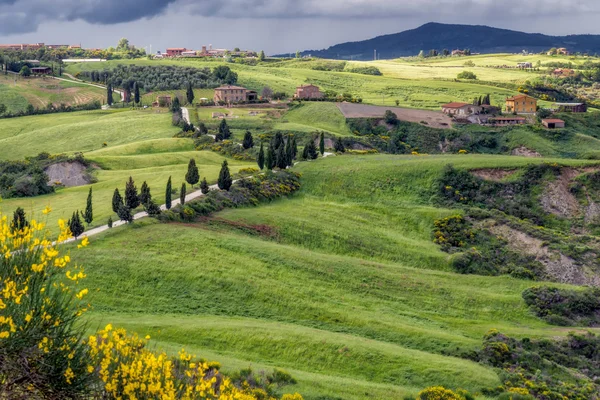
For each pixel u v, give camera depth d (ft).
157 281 293.43
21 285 73.77
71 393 77.20
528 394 221.87
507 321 324.19
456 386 225.35
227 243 344.08
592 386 246.06
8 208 432.25
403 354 245.65
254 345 238.68
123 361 81.82
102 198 446.19
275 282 310.24
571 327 322.14
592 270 407.64
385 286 335.26
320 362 234.38
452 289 346.33
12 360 73.46
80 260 297.53
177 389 85.51
